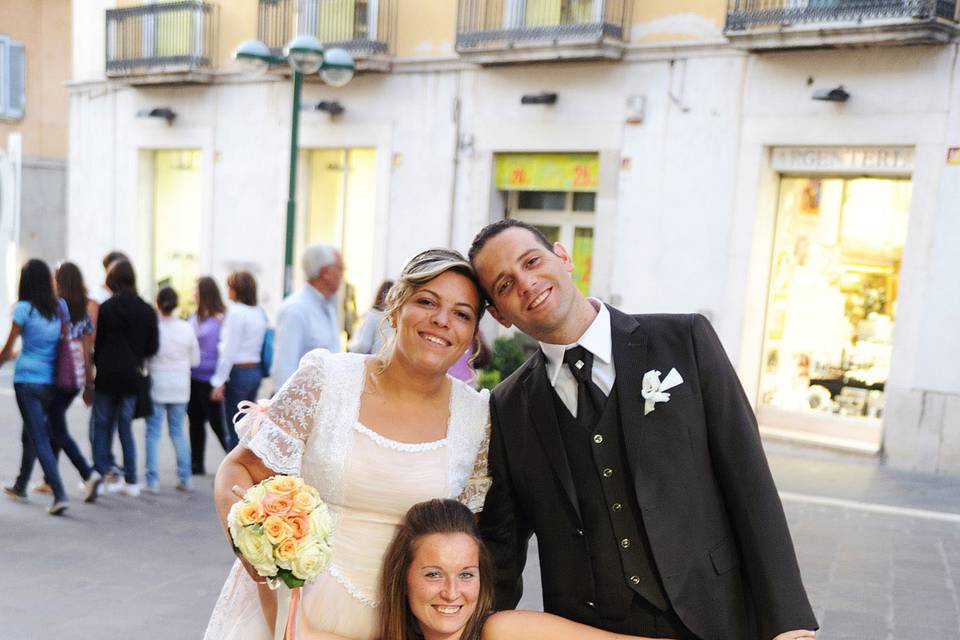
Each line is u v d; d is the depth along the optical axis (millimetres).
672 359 2502
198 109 15281
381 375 2697
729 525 2510
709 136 10578
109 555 5895
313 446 2639
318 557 2312
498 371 10102
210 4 14969
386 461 2619
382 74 13133
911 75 9359
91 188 17031
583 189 11734
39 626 4691
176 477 8102
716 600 2453
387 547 2639
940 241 9336
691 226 10742
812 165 10156
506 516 2771
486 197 12328
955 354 9320
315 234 14250
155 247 16484
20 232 19375
